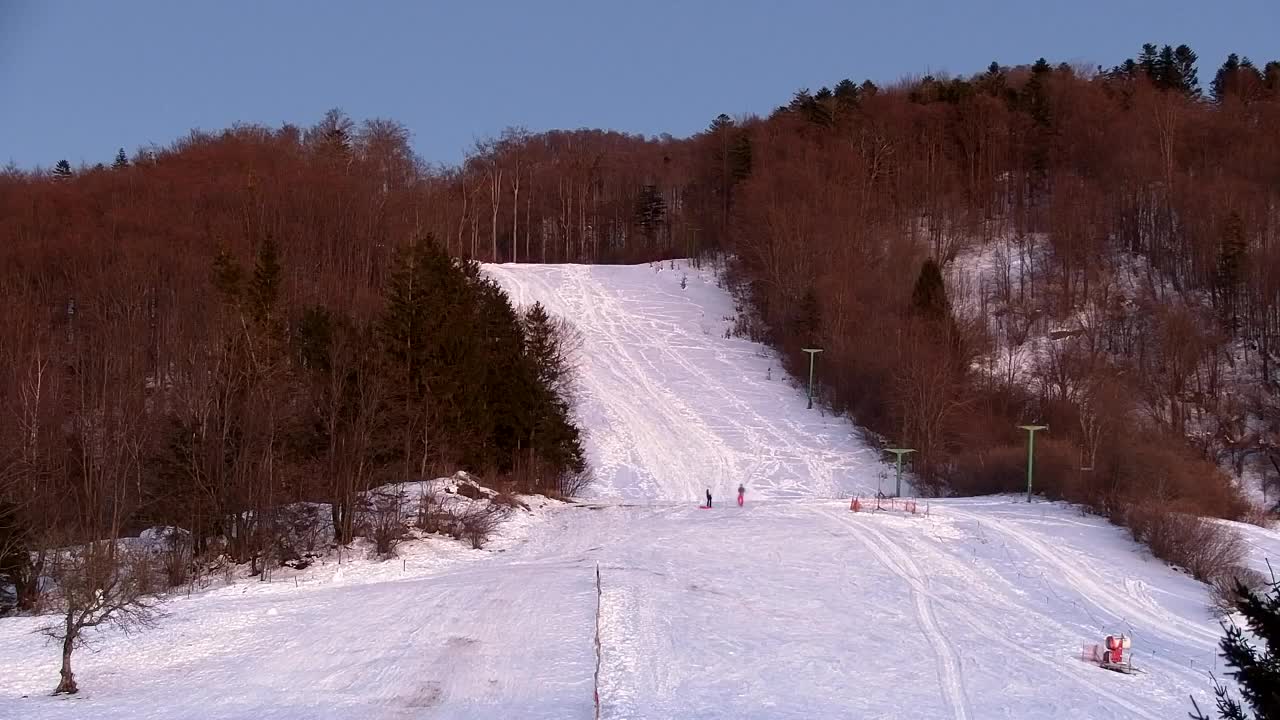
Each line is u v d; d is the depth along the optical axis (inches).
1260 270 3149.6
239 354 1638.8
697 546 1608.0
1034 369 3048.7
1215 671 1023.0
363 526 1647.4
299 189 3255.4
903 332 2854.3
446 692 864.3
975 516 1897.1
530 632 1071.0
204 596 1317.7
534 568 1440.7
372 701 839.7
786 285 3521.2
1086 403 2456.9
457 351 2016.5
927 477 2465.6
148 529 1724.9
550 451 2268.7
